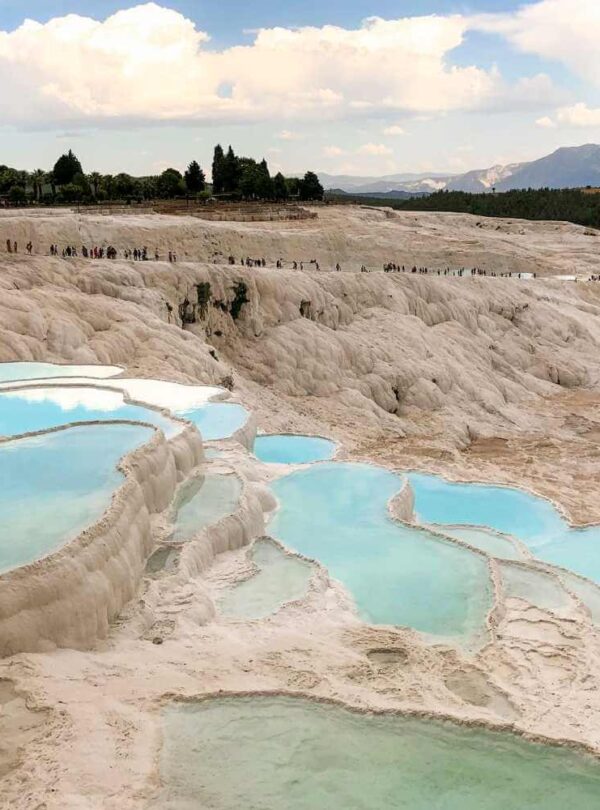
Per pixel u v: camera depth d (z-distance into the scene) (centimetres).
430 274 7331
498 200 16238
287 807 1041
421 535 2100
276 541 1992
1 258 3859
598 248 9650
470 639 1597
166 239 5819
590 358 6319
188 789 1055
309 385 4553
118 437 2073
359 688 1313
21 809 956
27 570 1317
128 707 1188
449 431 4516
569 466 3978
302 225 8269
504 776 1124
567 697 1375
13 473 1808
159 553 1744
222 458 2366
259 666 1363
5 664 1241
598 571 2202
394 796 1080
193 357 3744
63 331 3316
